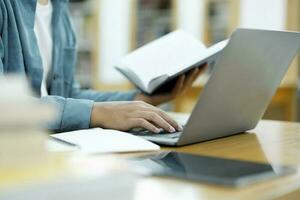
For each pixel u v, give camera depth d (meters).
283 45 0.92
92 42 4.46
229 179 0.53
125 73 1.30
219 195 0.48
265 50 0.87
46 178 0.38
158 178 0.54
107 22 4.57
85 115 0.94
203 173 0.56
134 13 4.66
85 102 0.97
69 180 0.38
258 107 1.01
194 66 1.18
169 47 1.27
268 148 0.82
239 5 4.35
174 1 4.57
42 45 1.34
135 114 0.93
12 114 0.41
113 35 4.67
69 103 0.95
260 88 0.95
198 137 0.86
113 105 0.96
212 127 0.88
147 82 1.21
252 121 1.03
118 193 0.40
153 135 0.89
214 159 0.67
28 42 1.21
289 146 0.84
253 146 0.84
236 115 0.94
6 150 0.41
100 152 0.71
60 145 0.73
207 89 0.79
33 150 0.42
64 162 0.45
